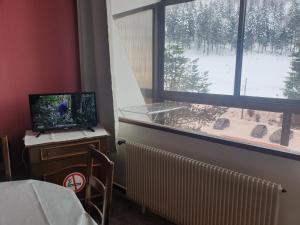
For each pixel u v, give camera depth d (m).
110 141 2.50
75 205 1.27
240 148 1.74
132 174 2.35
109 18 2.30
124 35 2.65
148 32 2.76
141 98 2.83
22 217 1.16
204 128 2.23
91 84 2.69
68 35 2.67
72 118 2.33
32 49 2.48
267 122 2.08
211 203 1.81
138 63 2.85
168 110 2.60
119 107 2.69
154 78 2.84
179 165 1.96
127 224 2.20
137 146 2.26
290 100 1.96
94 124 2.41
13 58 2.39
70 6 2.63
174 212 2.06
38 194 1.36
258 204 1.58
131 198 2.42
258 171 1.69
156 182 2.15
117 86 2.65
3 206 1.25
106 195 1.32
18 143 2.51
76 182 2.23
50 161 2.11
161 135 2.24
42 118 2.25
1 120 2.40
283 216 1.61
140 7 2.70
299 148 1.72
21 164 2.53
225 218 1.75
